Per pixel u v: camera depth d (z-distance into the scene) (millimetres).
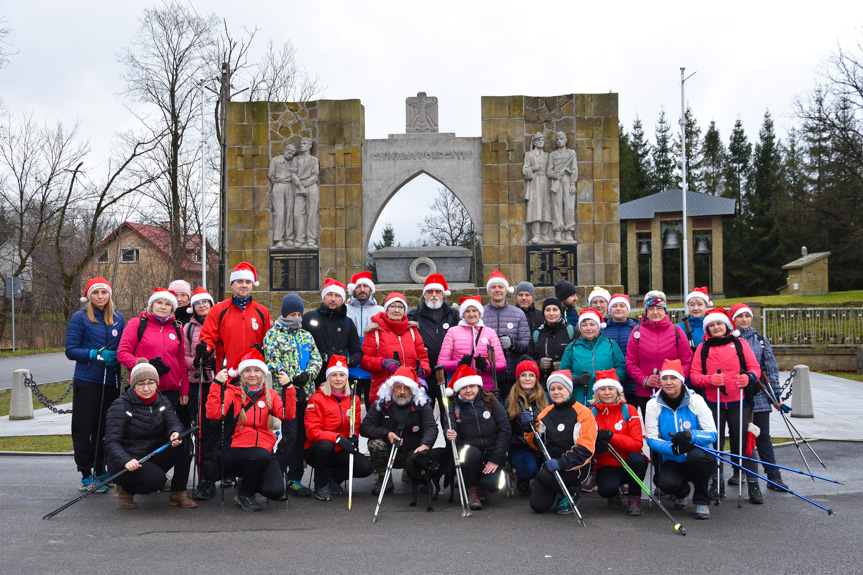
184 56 34188
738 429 8211
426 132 18234
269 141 18109
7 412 16000
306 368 8312
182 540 6504
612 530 6887
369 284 10289
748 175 61469
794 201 40406
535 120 17891
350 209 17938
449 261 18219
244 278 8336
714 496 8234
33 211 41156
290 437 8141
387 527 6984
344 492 8531
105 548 6250
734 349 8258
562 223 17688
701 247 37062
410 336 9102
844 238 39344
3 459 10547
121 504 7730
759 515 7453
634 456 7562
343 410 8297
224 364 8125
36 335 43844
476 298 8938
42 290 43438
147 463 7582
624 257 52562
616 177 17734
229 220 18016
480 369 8180
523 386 8188
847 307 23109
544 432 7801
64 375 24031
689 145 66000
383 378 8953
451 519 7309
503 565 5805
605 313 9938
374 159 18078
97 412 8523
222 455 7496
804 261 35781
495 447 7824
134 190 36469
